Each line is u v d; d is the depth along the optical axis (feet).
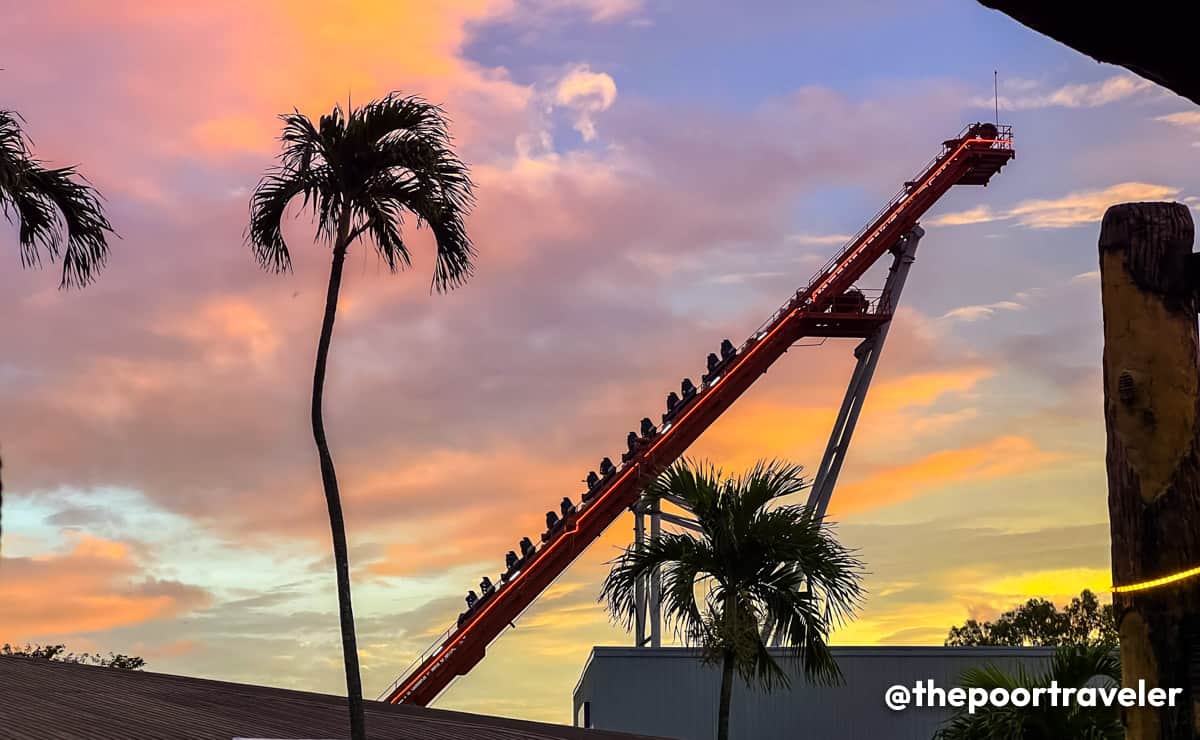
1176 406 22.38
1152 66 9.64
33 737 78.64
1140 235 22.80
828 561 79.41
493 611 199.11
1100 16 9.36
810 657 80.94
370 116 62.23
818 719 141.38
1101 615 296.71
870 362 215.51
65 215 61.67
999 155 225.15
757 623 79.71
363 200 63.16
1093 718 69.31
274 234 64.08
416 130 62.85
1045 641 295.89
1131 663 22.53
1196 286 22.47
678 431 210.18
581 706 160.56
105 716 89.04
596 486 208.33
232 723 92.07
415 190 62.64
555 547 202.39
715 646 80.07
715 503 79.82
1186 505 22.12
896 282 219.61
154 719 90.12
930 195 221.87
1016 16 9.61
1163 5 9.19
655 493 82.02
